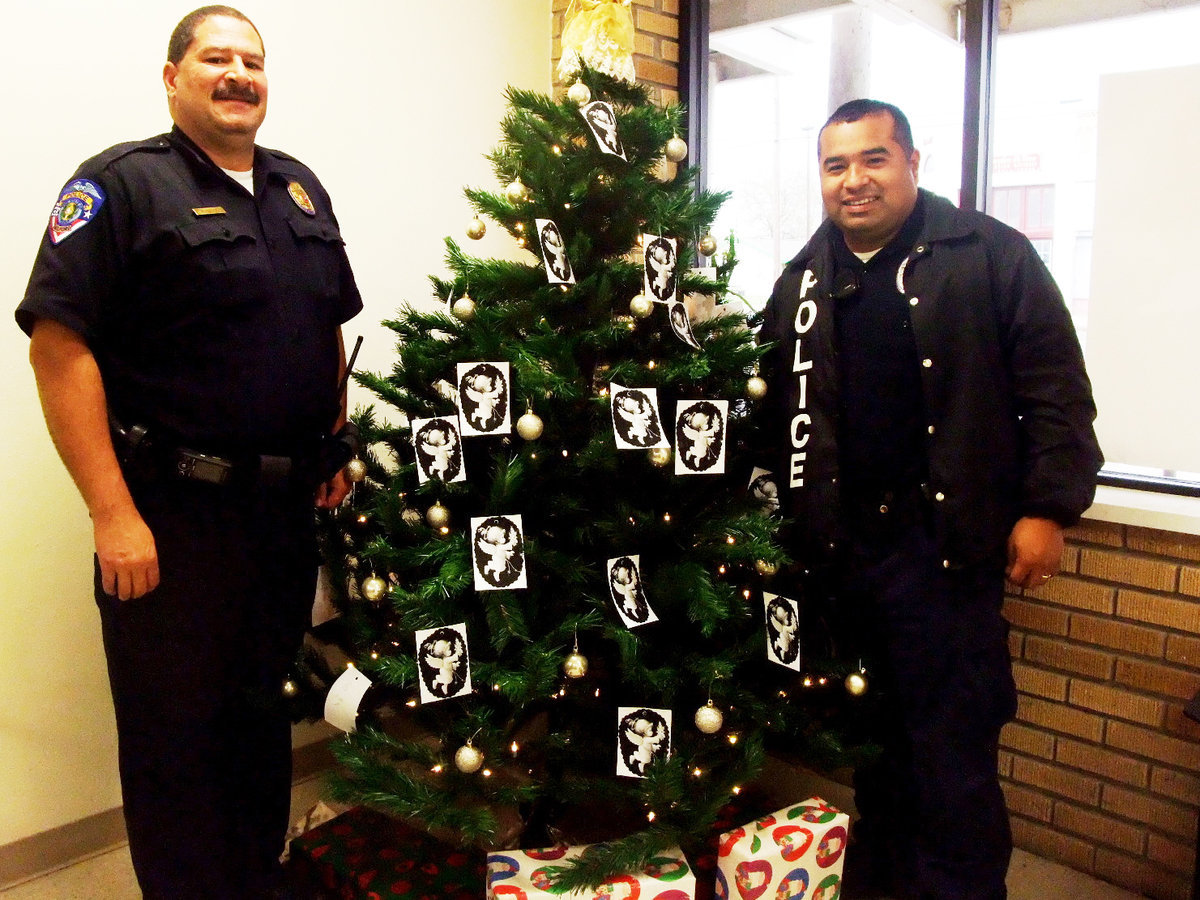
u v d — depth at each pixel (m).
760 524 1.66
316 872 1.92
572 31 1.93
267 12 2.19
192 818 1.65
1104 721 1.98
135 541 1.51
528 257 2.83
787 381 1.86
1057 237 2.32
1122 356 2.09
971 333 1.66
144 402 1.54
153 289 1.51
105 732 2.08
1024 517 1.68
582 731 1.77
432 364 1.71
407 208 2.52
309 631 1.94
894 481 1.77
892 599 1.77
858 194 1.69
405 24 2.46
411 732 1.98
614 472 1.66
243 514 1.62
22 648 1.95
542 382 1.52
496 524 1.58
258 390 1.58
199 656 1.61
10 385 1.89
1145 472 2.08
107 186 1.47
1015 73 2.38
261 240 1.60
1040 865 2.06
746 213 4.12
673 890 1.54
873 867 1.94
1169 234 2.01
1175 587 1.87
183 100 1.55
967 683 1.73
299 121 2.27
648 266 1.63
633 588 1.64
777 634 1.71
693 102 2.90
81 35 1.91
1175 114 1.98
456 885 1.81
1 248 1.85
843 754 1.77
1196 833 1.85
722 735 1.72
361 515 1.86
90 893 1.94
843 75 3.62
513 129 1.70
